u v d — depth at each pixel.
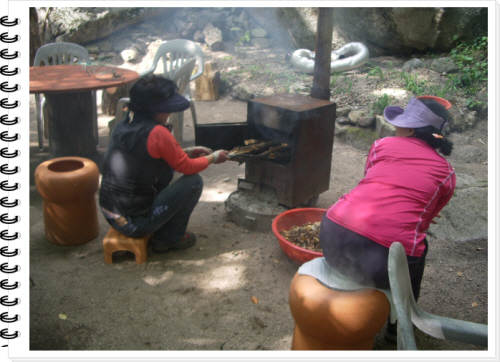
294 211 3.29
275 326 2.54
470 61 6.64
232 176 4.65
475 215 3.57
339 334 1.96
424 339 2.50
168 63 8.24
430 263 3.16
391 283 1.59
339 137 5.62
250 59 8.56
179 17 9.90
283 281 2.94
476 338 1.88
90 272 2.98
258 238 3.45
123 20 9.28
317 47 3.61
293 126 3.23
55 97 4.39
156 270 3.02
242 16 9.61
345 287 2.01
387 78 6.68
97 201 4.04
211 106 7.04
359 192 2.08
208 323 2.56
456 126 5.43
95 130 5.22
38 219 3.68
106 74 4.47
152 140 2.73
